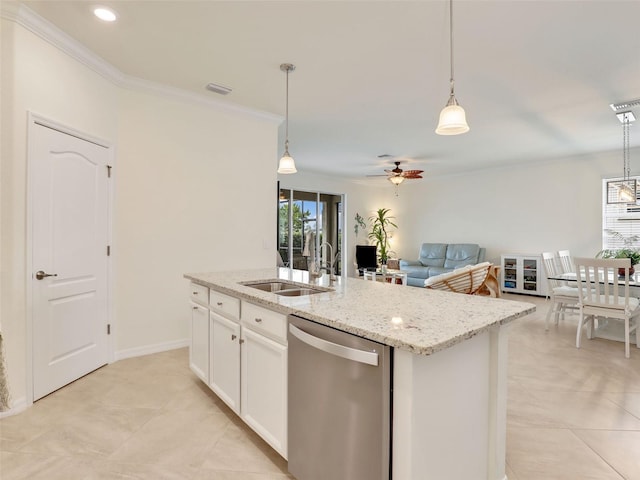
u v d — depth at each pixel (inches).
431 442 50.8
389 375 49.3
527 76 124.6
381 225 357.1
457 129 86.7
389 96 143.2
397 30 96.9
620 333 164.9
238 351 83.7
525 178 274.8
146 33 99.6
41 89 97.2
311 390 60.7
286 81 129.6
